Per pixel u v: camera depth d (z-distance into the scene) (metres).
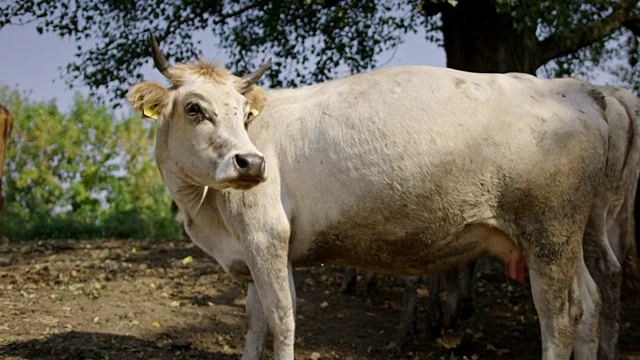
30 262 10.21
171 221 17.67
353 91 4.69
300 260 4.85
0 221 16.45
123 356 5.62
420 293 8.73
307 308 7.93
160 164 4.87
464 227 4.54
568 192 4.46
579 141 4.46
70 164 20.33
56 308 7.07
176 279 8.89
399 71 4.71
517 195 4.43
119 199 20.09
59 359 5.43
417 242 4.61
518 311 8.00
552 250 4.46
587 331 4.78
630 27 10.42
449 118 4.43
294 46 10.59
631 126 5.48
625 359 6.28
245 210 4.63
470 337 6.56
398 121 4.47
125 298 7.70
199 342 6.30
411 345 6.56
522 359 6.30
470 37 9.70
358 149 4.50
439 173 4.42
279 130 4.73
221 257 5.00
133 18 10.26
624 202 5.64
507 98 4.50
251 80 4.71
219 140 4.33
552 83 4.70
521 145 4.39
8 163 20.02
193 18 10.32
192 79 4.55
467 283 6.83
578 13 9.43
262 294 4.66
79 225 16.33
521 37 9.58
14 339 5.86
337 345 6.56
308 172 4.62
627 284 5.75
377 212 4.52
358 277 9.40
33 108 20.67
